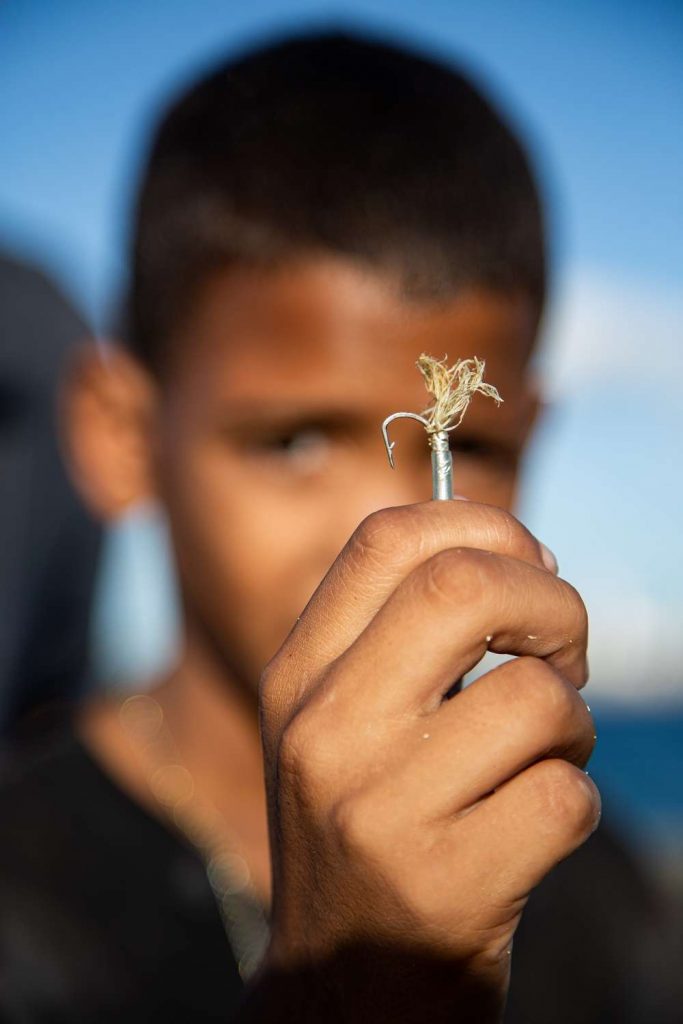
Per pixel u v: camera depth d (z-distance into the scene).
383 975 0.23
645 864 0.64
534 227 0.51
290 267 0.44
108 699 0.53
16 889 0.45
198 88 0.53
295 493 0.46
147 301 0.52
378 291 0.44
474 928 0.22
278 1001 0.25
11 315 0.78
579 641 0.23
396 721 0.22
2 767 0.51
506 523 0.23
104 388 0.56
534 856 0.22
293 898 0.24
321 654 0.23
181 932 0.46
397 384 0.44
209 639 0.49
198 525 0.48
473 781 0.22
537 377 0.55
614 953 0.56
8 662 0.76
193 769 0.49
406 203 0.45
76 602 0.82
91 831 0.47
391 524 0.23
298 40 0.54
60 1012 0.42
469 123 0.50
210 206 0.47
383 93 0.50
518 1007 0.52
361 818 0.22
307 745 0.23
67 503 0.81
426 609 0.22
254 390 0.45
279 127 0.48
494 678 0.22
